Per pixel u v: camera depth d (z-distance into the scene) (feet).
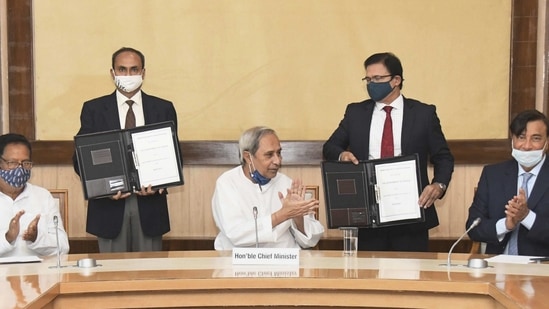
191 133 18.66
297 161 18.47
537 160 13.01
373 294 10.11
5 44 18.39
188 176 18.72
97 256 12.19
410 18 18.52
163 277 10.07
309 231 13.20
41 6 18.45
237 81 18.61
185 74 18.60
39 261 11.62
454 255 12.24
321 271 10.54
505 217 13.35
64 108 18.58
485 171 13.88
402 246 14.46
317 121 18.63
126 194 14.32
